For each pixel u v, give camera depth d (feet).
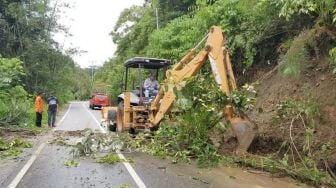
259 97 42.01
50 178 26.37
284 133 32.53
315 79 35.42
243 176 26.91
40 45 122.01
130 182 25.30
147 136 40.34
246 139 31.04
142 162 32.27
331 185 24.36
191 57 39.78
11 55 116.06
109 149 38.14
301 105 30.68
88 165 30.99
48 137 50.55
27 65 118.52
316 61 36.55
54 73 129.90
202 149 32.17
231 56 50.60
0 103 61.16
